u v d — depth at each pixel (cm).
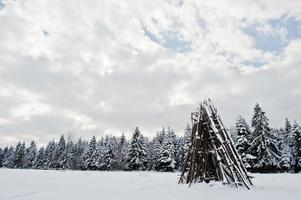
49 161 8350
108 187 1166
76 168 7844
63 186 1151
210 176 1255
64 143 8069
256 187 1126
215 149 1220
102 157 7088
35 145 9744
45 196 841
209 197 886
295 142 5222
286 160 5044
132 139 6378
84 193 930
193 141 1357
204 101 1363
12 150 10225
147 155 6656
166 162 5912
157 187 1178
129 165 6244
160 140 8062
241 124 4675
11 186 1093
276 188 1110
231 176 1145
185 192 1001
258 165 4191
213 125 1250
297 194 916
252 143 4341
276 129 5909
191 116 1411
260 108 4441
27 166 9112
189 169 1316
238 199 831
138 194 938
